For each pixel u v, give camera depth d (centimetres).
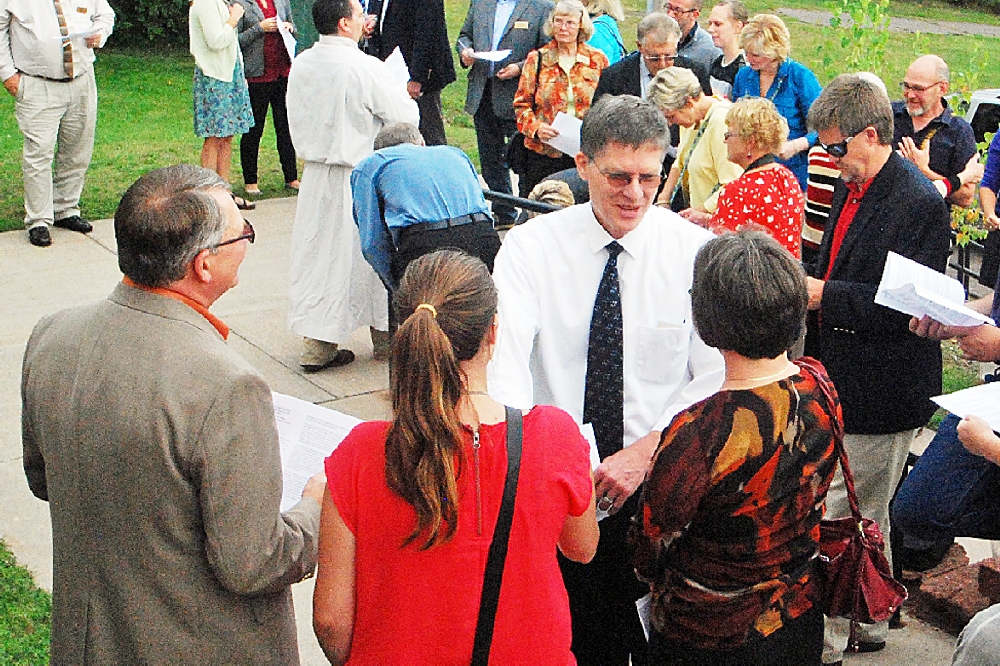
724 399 236
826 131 360
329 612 209
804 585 248
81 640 225
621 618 307
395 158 490
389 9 848
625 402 295
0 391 551
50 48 724
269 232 826
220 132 869
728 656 244
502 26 840
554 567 212
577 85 723
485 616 203
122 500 215
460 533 203
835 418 241
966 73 721
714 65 752
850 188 375
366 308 596
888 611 259
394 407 200
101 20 764
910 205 356
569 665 213
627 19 1808
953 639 395
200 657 223
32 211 755
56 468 221
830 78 726
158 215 215
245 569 214
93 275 718
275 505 218
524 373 284
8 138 1030
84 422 215
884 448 370
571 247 294
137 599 219
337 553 207
